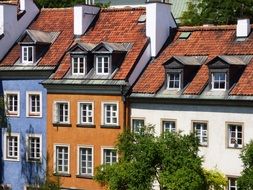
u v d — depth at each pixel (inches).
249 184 1990.7
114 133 2508.6
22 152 2738.7
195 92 2372.0
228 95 2309.3
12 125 2755.9
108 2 4874.5
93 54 2583.7
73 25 2805.1
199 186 2003.0
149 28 2586.1
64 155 2635.3
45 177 2373.3
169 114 2417.6
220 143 2329.0
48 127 2664.9
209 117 2346.2
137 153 2031.3
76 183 2593.5
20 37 2851.9
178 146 2032.5
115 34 2677.2
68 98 2610.7
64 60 2672.2
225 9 3725.4
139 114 2471.7
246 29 2461.9
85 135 2573.8
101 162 2539.4
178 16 4820.4
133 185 2020.2
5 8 2815.0
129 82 2495.1
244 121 2281.0
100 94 2536.9
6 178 2780.5
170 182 1980.8
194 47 2529.5
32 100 2719.0
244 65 2364.7
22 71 2711.6
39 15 2935.5
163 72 2491.4
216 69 2348.7
